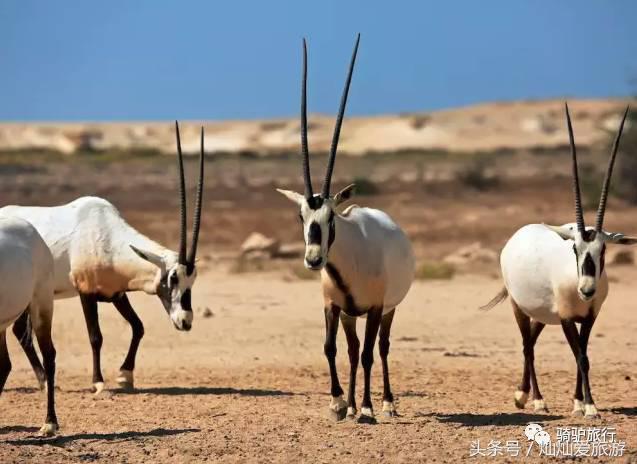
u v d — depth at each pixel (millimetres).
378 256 35812
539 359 52000
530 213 149750
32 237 34000
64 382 46719
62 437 34156
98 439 33812
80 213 45438
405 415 37969
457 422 36156
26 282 32969
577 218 35125
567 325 36312
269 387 45000
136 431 35281
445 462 30297
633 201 161125
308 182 34938
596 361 51000
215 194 191250
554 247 36906
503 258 39594
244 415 38156
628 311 67625
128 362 44719
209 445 32656
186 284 43344
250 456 31234
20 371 49375
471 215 148250
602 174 196125
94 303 44875
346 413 36656
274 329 62062
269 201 178625
